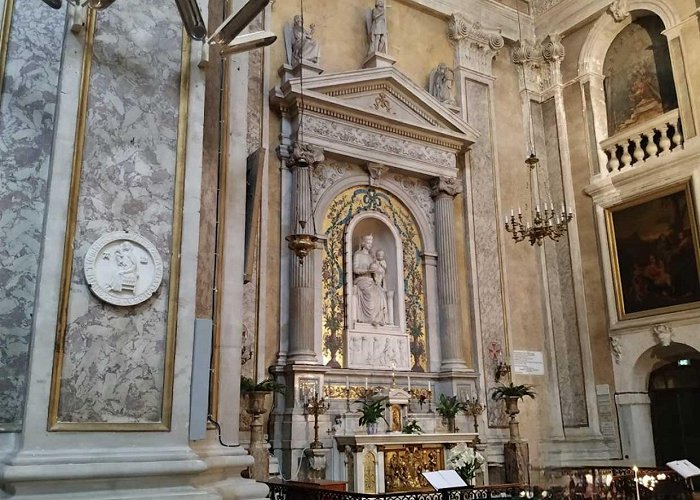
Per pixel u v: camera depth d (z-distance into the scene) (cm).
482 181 1291
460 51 1338
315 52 1110
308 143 1069
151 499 346
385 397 1016
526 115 1384
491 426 1158
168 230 400
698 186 1095
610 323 1209
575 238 1295
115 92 397
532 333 1270
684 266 1105
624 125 1287
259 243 1009
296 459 927
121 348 367
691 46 1143
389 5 1288
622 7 1275
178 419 376
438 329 1171
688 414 1147
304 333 996
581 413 1225
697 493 1015
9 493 321
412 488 950
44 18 403
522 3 1447
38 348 338
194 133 421
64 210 360
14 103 383
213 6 523
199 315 445
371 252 1163
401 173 1202
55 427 336
